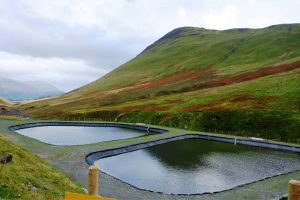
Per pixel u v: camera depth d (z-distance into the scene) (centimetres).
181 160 5438
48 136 7512
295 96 9012
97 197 1495
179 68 18800
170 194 3619
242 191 3809
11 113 10150
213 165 5162
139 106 11044
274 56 16738
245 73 13788
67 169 4181
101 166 4881
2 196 2025
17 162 3212
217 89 11631
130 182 4153
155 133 8294
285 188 3956
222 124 8362
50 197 2316
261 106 8762
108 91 16612
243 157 5812
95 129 8775
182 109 9694
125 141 6391
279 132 7456
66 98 17888
